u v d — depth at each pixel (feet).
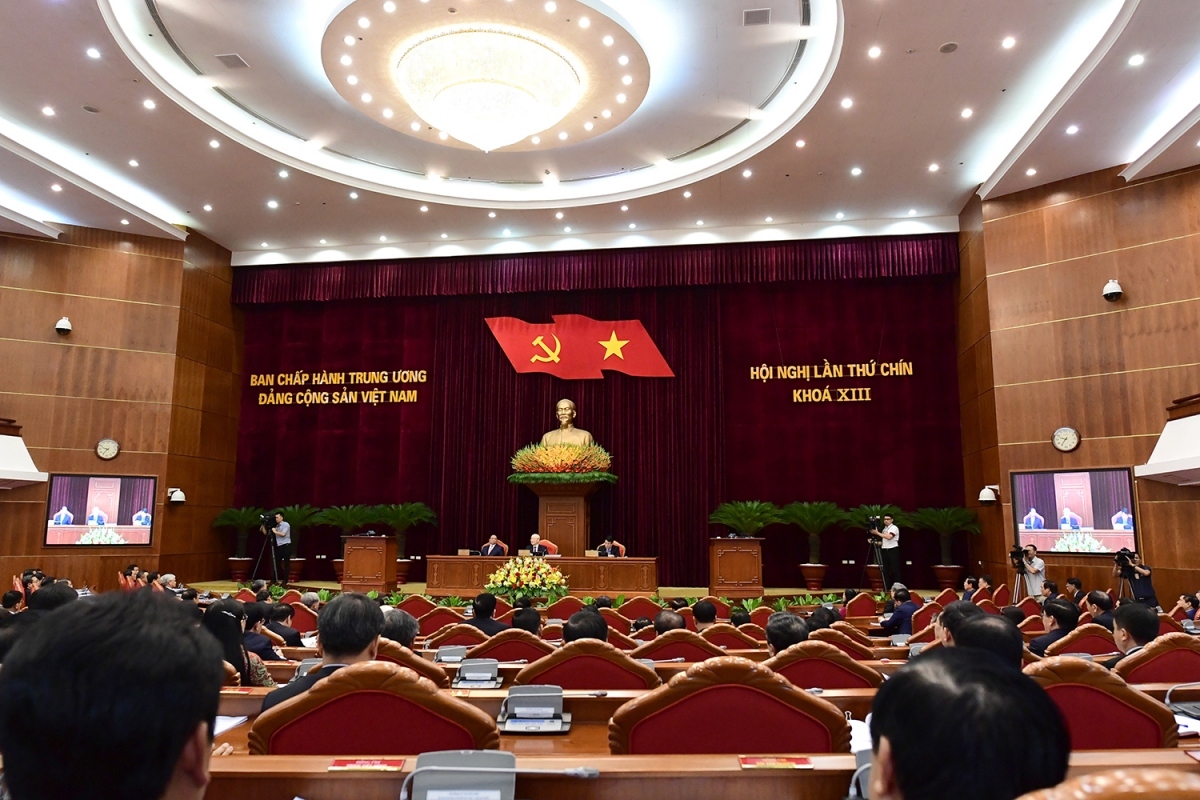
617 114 38.99
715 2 31.04
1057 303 39.86
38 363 45.70
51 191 42.70
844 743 7.30
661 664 12.16
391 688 6.77
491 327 53.83
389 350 54.85
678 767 6.18
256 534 53.72
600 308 53.52
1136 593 31.63
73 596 15.74
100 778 2.67
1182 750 6.16
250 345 55.36
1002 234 42.16
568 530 47.67
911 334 50.34
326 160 44.50
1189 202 36.40
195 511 50.14
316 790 6.01
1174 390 35.91
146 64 33.65
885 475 49.24
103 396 46.91
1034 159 38.17
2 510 43.91
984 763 2.84
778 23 32.24
